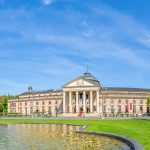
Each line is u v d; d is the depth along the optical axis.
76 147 47.31
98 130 73.88
